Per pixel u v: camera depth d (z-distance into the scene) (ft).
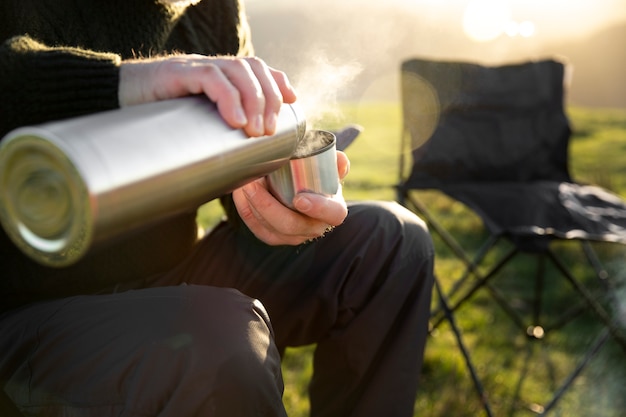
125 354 2.38
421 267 3.59
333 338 3.54
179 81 2.11
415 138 7.89
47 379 2.49
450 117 8.11
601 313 6.68
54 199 1.54
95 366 2.41
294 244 3.20
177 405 2.29
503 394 6.67
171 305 2.48
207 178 1.91
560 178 8.58
